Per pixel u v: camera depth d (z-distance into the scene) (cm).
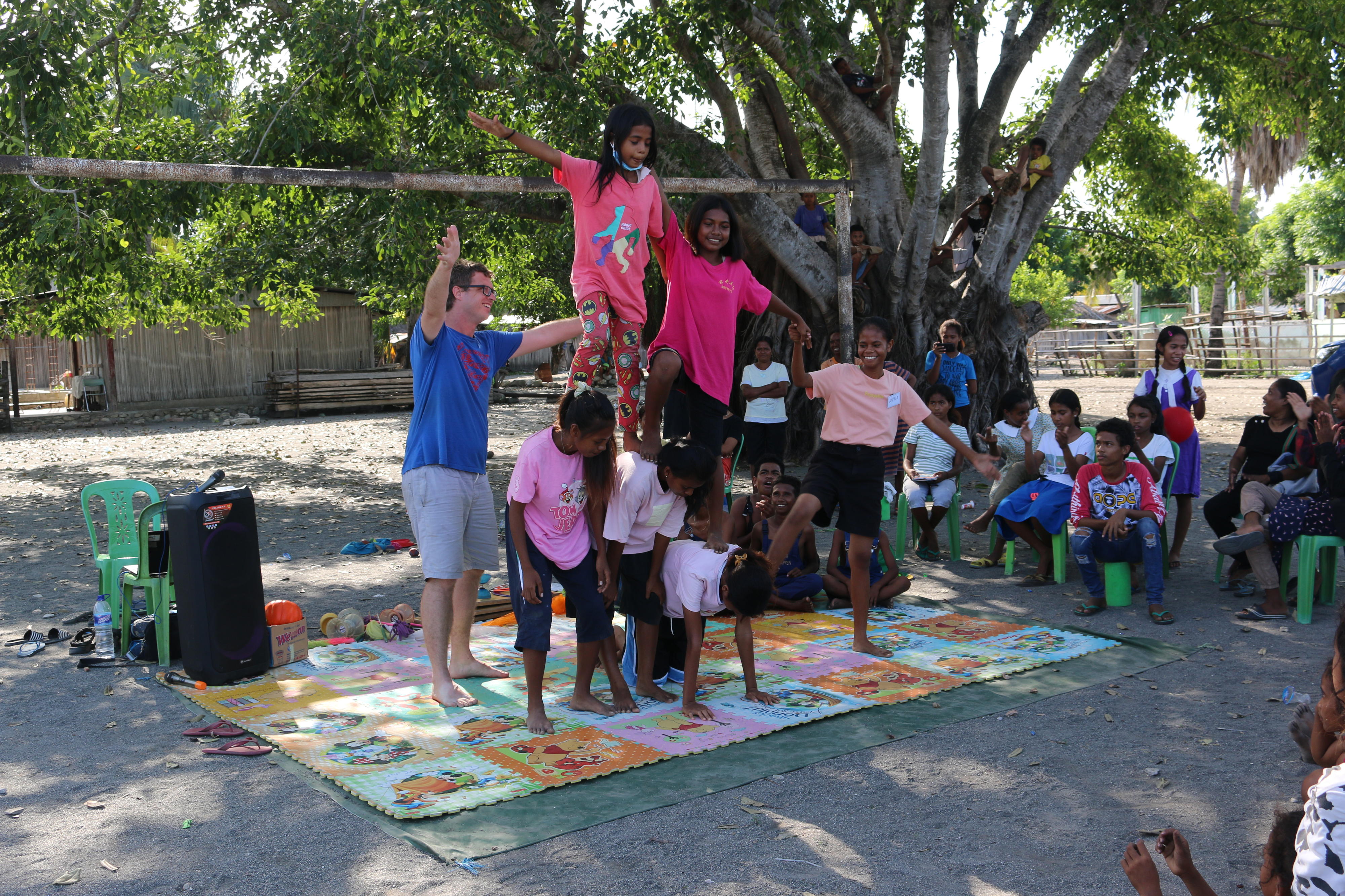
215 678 573
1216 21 1484
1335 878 212
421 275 1281
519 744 476
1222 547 691
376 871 359
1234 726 492
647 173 520
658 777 440
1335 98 1550
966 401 1271
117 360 2588
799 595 744
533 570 492
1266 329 3388
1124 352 3612
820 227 1477
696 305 537
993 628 680
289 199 1241
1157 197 1952
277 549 995
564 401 499
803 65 1155
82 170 672
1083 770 445
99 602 629
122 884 352
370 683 580
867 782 434
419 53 1072
